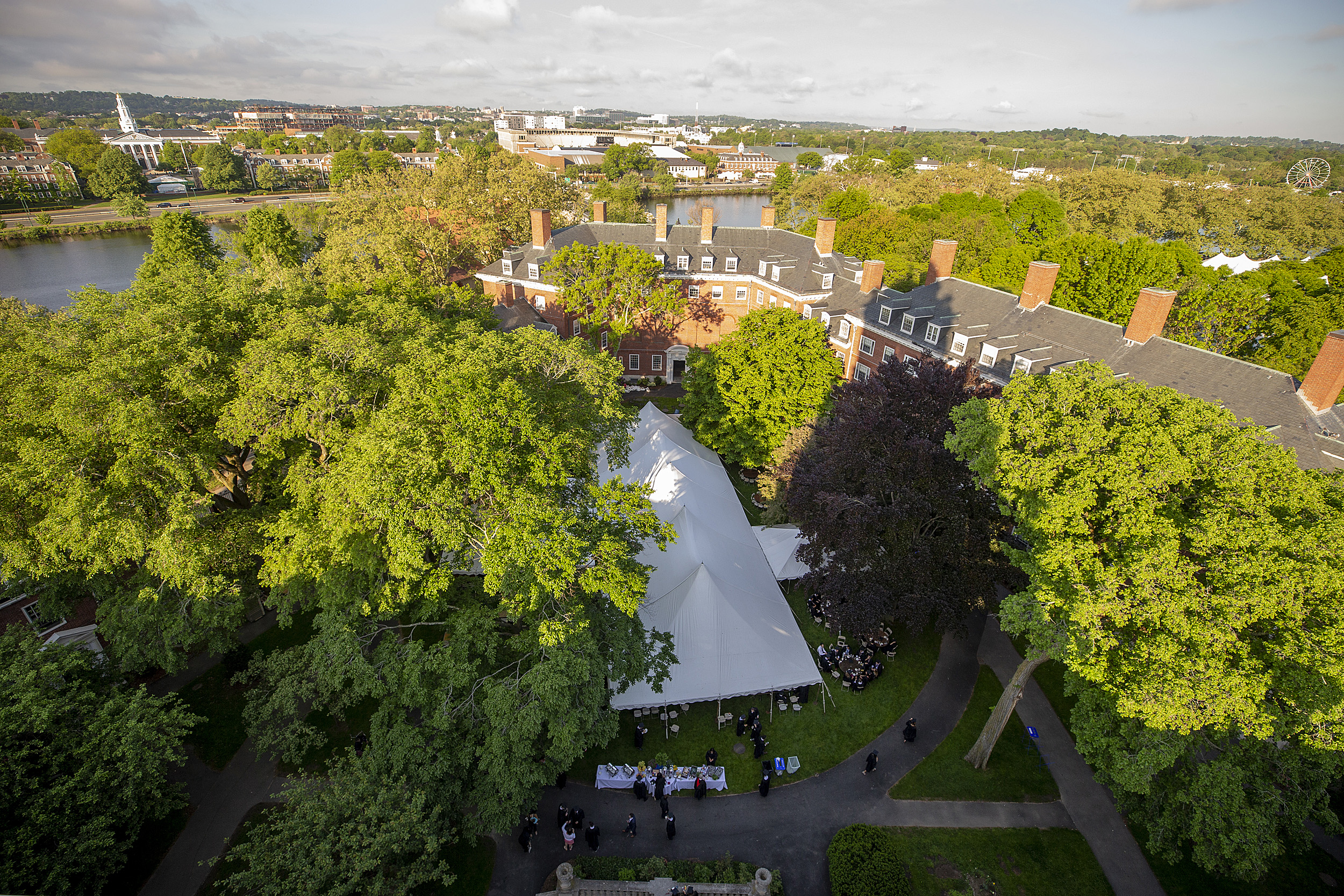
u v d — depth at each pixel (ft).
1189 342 157.69
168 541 65.82
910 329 145.28
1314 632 45.50
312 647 67.31
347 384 73.05
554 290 182.50
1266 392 99.40
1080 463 56.54
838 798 75.31
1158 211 313.94
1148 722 49.34
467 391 63.87
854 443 84.69
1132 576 50.06
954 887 65.98
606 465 114.83
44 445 65.98
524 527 59.52
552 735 59.98
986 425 65.87
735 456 134.72
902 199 333.42
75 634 82.94
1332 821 54.70
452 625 72.02
